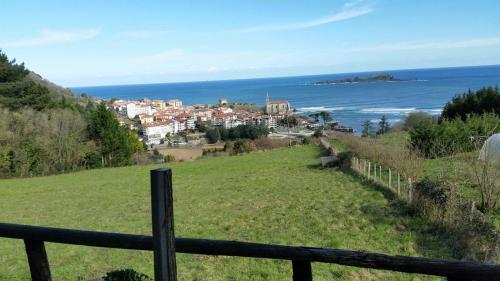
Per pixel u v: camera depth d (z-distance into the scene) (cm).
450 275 275
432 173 1966
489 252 931
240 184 2644
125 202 2298
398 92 19762
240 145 5612
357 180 2256
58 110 5138
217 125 10519
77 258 1070
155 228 312
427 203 1304
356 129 8762
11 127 4594
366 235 1205
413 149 2580
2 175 4450
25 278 922
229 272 910
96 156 5294
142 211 1977
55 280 902
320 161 3234
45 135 4825
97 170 4569
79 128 5175
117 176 3838
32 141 4703
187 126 10956
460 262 273
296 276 340
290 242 1184
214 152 6103
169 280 315
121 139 5519
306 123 10950
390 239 1148
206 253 356
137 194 2575
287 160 3888
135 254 1093
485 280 262
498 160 1527
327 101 18088
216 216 1675
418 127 2786
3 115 4506
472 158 1642
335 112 12875
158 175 309
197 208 1923
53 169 4838
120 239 379
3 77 5000
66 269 971
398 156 2205
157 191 309
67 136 5016
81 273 945
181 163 4578
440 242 1079
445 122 2792
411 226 1243
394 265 294
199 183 2905
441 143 2509
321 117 11500
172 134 9944
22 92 4994
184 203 2106
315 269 894
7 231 425
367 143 2950
